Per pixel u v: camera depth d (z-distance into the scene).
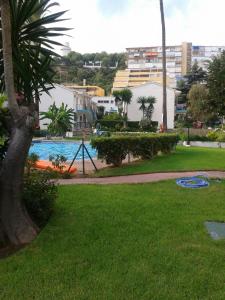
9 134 6.49
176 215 7.50
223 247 5.96
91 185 10.11
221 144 30.81
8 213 6.12
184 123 56.84
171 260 5.43
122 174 12.85
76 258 5.52
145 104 68.69
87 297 4.49
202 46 140.88
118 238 6.23
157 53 133.00
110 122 58.12
